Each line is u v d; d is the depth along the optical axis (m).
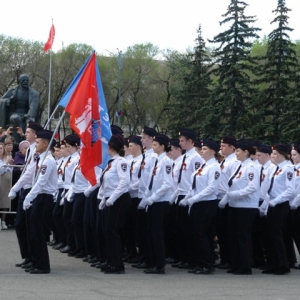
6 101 21.52
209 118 37.88
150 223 11.30
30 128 11.73
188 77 43.22
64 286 9.55
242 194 11.30
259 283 10.36
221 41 37.75
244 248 11.41
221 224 12.17
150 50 54.78
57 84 49.41
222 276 11.10
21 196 11.23
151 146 12.14
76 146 13.81
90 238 12.36
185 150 13.26
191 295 9.05
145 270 11.26
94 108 11.39
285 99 35.44
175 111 43.94
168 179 11.16
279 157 11.93
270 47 37.19
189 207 11.52
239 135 36.84
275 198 11.62
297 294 9.36
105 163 12.30
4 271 10.92
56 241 14.75
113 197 10.73
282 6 36.94
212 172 11.30
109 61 53.19
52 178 10.75
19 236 11.24
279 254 11.55
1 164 16.58
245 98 37.78
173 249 12.65
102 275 10.78
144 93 53.25
